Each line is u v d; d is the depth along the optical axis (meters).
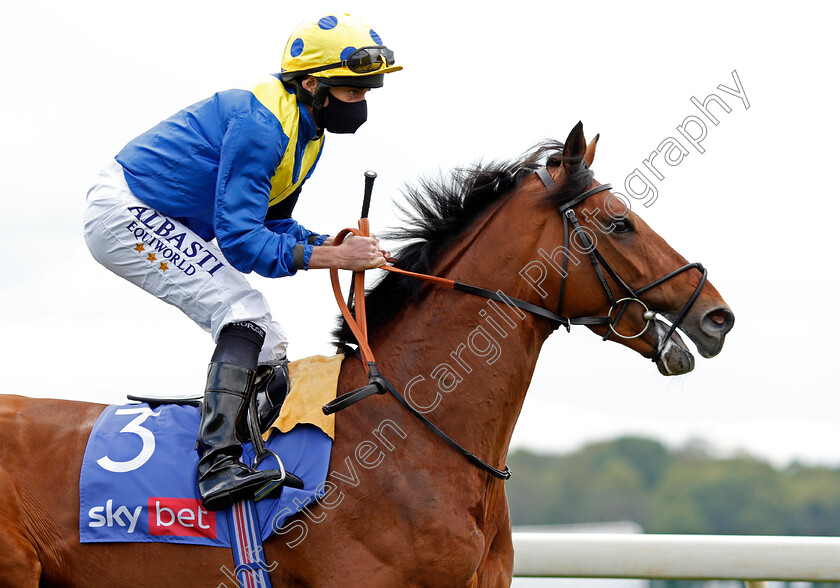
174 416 4.92
